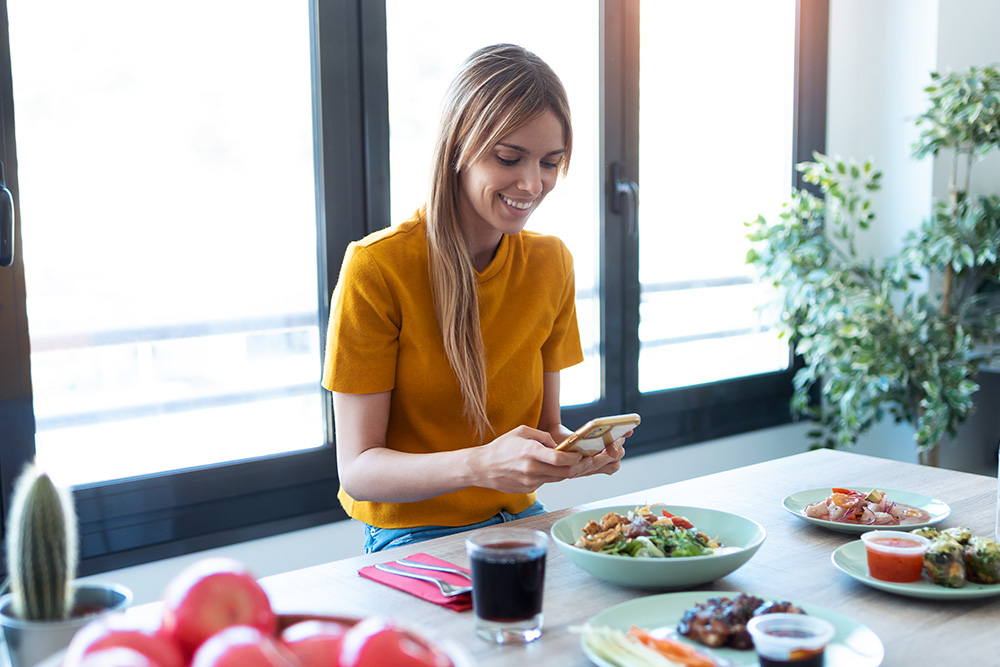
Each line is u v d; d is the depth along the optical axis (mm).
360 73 2195
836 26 3377
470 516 1469
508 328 1548
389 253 1447
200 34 1983
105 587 851
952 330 3002
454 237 1448
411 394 1473
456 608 994
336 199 2191
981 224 2938
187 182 1995
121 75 1884
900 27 3248
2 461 1762
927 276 3217
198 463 2064
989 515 1343
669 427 3043
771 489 1512
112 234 1899
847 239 3090
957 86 2783
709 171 3105
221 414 2094
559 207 2684
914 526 1210
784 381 3408
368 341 1414
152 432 1991
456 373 1456
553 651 887
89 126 1851
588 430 1092
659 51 2900
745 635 873
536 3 2559
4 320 1743
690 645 870
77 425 1884
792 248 3021
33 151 1782
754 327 3338
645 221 2941
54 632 764
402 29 2279
